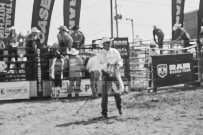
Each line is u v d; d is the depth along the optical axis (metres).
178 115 7.33
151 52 13.13
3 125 6.99
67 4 15.76
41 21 15.07
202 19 19.52
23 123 7.15
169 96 10.86
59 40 12.09
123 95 11.93
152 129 5.96
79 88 11.86
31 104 10.46
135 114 7.70
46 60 11.95
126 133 5.71
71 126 6.55
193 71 13.65
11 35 12.75
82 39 13.18
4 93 11.52
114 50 7.38
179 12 18.86
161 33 16.09
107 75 7.30
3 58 12.18
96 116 7.69
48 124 6.91
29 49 11.84
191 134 5.45
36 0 14.95
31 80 11.81
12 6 14.41
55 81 11.32
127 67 12.65
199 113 7.47
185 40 15.40
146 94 11.82
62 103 10.43
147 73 12.84
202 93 11.12
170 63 12.86
